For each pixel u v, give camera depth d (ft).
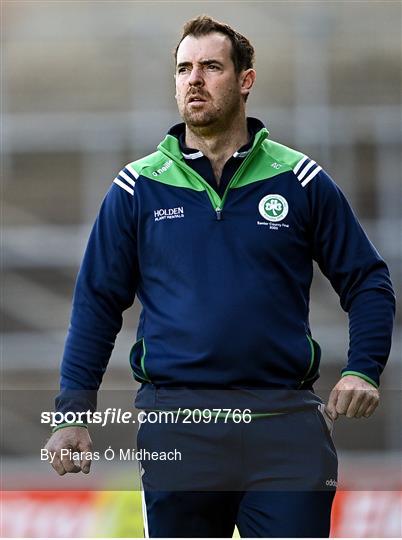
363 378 44.11
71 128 188.14
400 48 188.55
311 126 183.93
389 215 183.52
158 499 43.80
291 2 187.42
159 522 43.96
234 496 43.83
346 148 184.75
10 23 189.57
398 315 176.04
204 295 43.62
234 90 45.57
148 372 44.32
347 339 170.91
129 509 78.18
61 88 193.06
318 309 172.86
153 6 188.65
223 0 188.44
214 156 45.57
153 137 186.91
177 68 46.19
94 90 191.93
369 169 185.37
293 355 43.68
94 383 45.85
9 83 192.44
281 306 43.91
